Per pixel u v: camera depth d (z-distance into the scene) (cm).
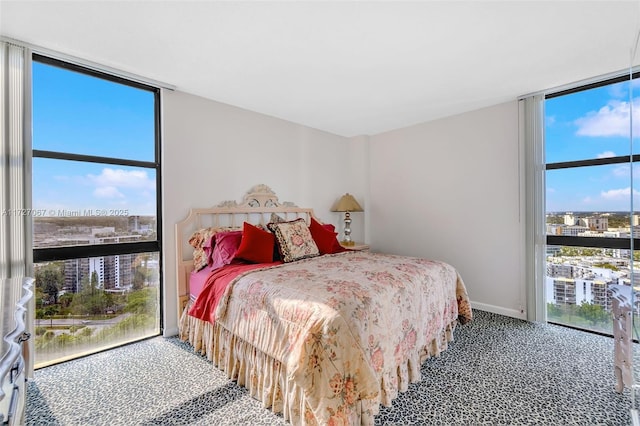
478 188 332
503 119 312
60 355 221
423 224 382
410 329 187
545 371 203
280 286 177
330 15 169
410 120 372
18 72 192
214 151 301
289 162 373
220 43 198
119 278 248
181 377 199
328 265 235
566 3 160
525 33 188
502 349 235
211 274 228
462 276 347
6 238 187
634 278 164
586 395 176
